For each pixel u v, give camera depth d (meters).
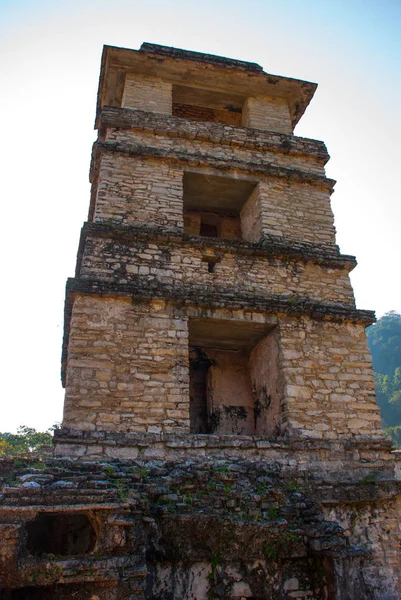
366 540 8.78
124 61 14.16
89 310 9.59
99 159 12.61
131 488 7.41
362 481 9.13
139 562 6.19
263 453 9.08
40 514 6.20
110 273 10.21
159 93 14.30
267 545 7.55
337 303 11.37
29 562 5.78
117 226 10.70
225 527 7.50
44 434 32.97
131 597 5.87
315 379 10.15
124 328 9.62
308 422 9.65
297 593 7.62
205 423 12.03
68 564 5.85
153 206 11.57
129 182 11.73
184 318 10.02
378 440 9.76
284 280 11.28
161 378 9.34
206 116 16.77
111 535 6.21
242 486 8.24
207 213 14.48
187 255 10.91
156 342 9.65
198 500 7.79
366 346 10.87
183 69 14.45
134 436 8.62
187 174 12.45
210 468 8.48
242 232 13.80
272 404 10.60
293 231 12.27
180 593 7.20
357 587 7.43
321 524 7.97
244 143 13.22
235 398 12.03
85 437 8.40
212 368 12.30
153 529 7.20
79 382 8.91
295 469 8.99
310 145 13.92
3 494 6.31
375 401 10.26
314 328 10.72
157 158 12.23
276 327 10.70
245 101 15.42
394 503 9.32
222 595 7.33
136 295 9.84
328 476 9.07
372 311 11.23
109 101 15.77
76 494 6.49
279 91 15.29
